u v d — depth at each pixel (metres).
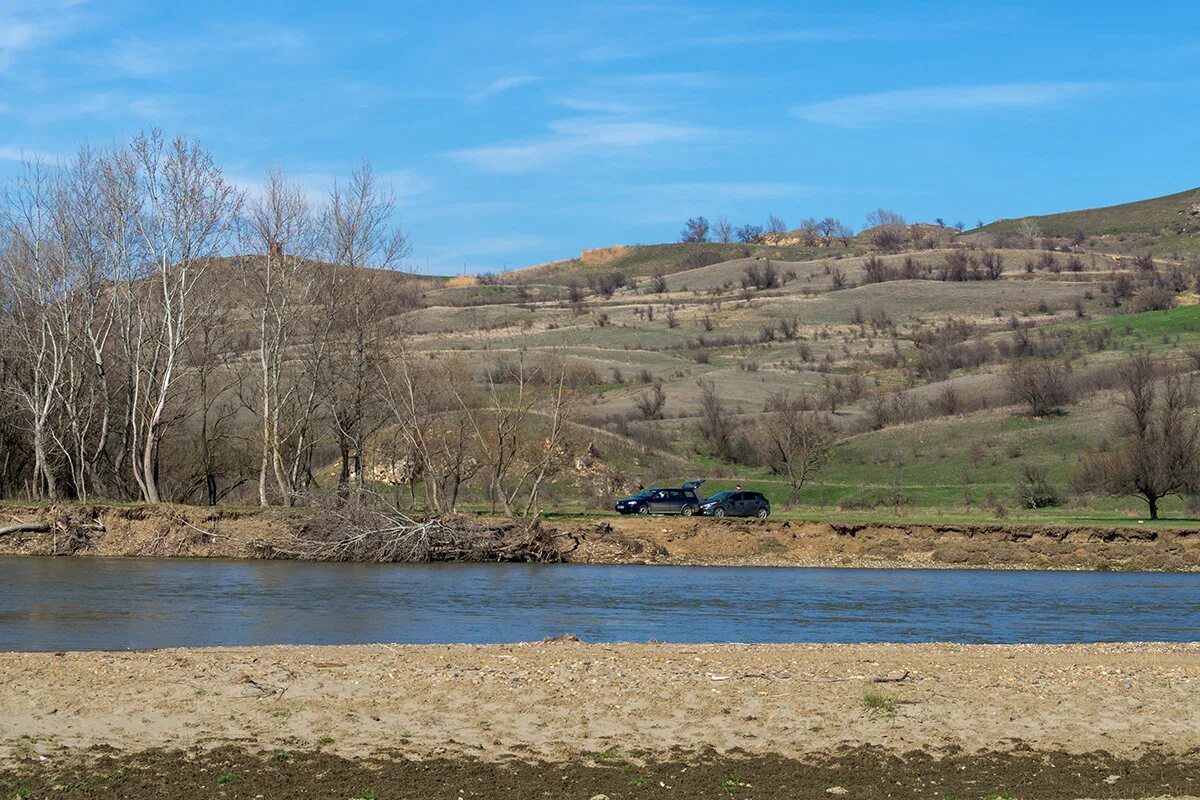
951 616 33.44
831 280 177.62
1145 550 50.66
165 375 52.62
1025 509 67.38
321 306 53.94
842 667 21.12
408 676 19.45
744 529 52.38
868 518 58.34
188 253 52.88
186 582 37.78
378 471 57.25
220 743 16.16
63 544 47.03
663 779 15.34
